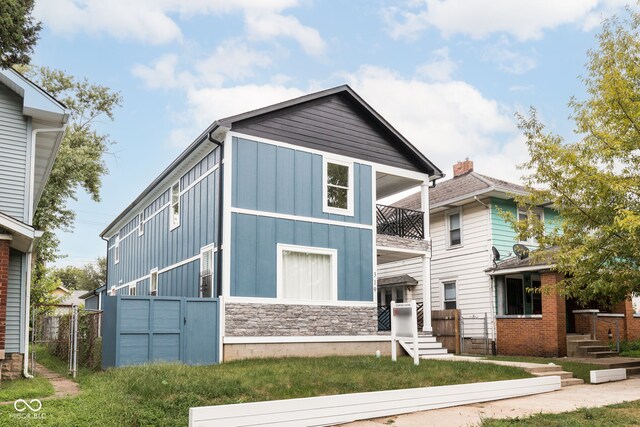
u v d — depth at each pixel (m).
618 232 12.73
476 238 21.81
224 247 14.59
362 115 17.98
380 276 26.95
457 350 18.83
